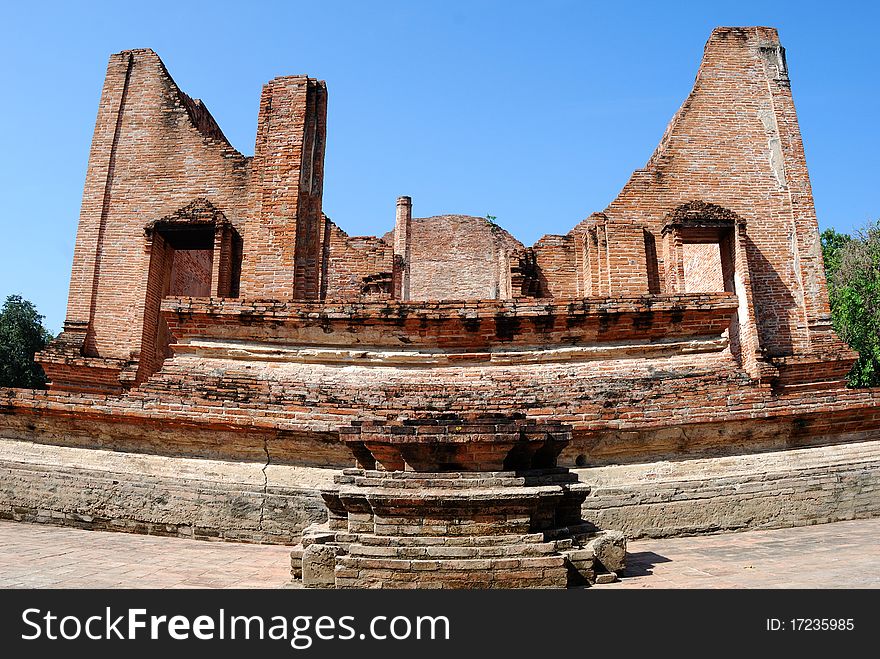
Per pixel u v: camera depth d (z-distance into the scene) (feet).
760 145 65.72
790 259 63.62
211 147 63.87
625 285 61.67
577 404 35.58
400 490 21.67
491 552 20.77
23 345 124.16
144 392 37.09
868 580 19.48
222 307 39.14
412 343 39.04
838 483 35.88
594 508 34.22
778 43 67.92
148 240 61.67
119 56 67.36
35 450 37.27
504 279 71.31
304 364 39.09
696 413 35.01
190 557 28.66
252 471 35.50
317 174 59.31
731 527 34.68
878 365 87.15
